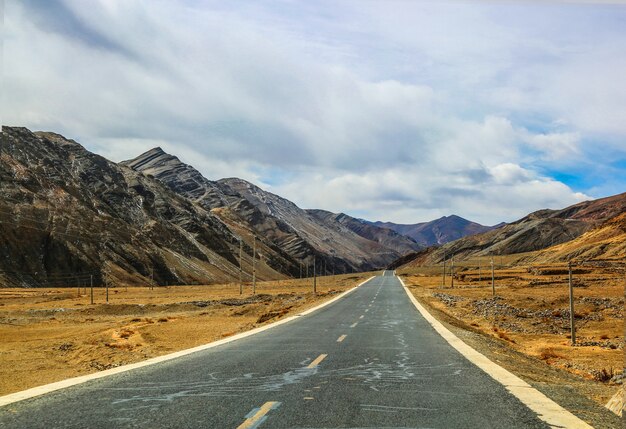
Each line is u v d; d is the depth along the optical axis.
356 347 15.30
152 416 6.71
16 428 6.13
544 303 56.03
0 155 175.88
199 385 8.96
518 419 6.61
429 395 8.12
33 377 15.80
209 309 64.62
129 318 53.47
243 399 7.77
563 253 174.00
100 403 7.49
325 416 6.72
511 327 39.00
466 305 53.41
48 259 142.62
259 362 11.92
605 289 81.56
